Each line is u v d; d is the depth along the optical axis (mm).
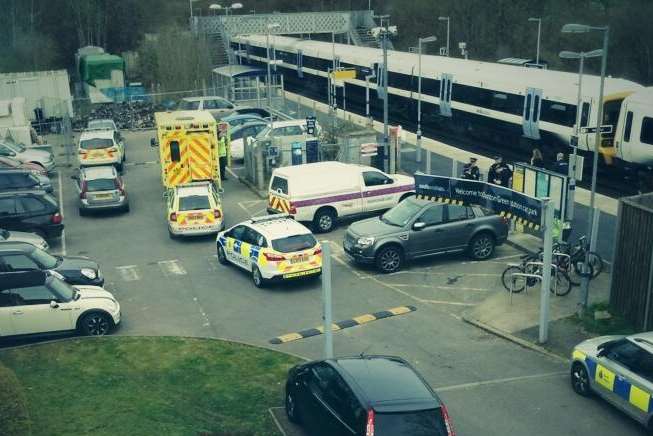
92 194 25141
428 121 43250
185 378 13477
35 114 44062
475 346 15195
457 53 75062
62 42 73188
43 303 15102
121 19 74938
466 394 13086
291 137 30062
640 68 63781
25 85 44125
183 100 43438
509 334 15562
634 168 28422
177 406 12180
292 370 11992
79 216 25922
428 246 19859
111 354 14453
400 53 47938
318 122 36750
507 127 35594
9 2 70250
